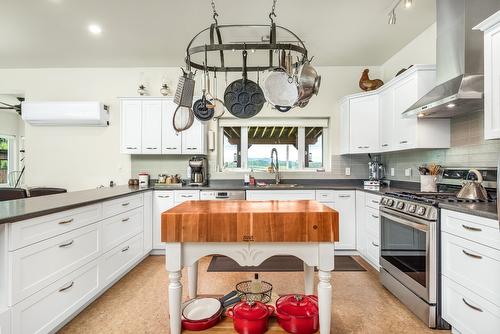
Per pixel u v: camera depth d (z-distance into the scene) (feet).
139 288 8.75
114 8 8.97
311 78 6.29
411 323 6.79
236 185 13.38
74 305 6.62
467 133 8.50
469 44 7.34
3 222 4.73
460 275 5.97
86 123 13.88
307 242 4.78
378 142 12.07
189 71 6.35
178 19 9.62
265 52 11.83
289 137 15.06
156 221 12.23
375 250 10.05
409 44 11.51
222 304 5.76
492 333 5.20
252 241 4.72
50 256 5.86
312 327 4.90
